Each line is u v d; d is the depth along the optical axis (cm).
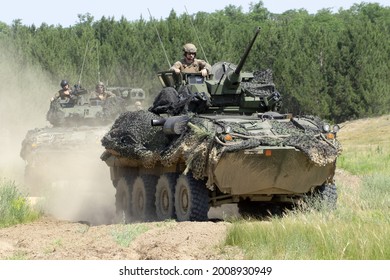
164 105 2866
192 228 2288
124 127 2947
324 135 2583
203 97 2788
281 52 8612
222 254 1947
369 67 8556
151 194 2900
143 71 7681
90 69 7425
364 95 8512
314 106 8294
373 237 1886
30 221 2877
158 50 7806
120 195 3195
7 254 2062
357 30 8800
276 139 2480
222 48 7781
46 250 2116
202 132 2495
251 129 2516
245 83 2880
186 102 2805
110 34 8231
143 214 2927
